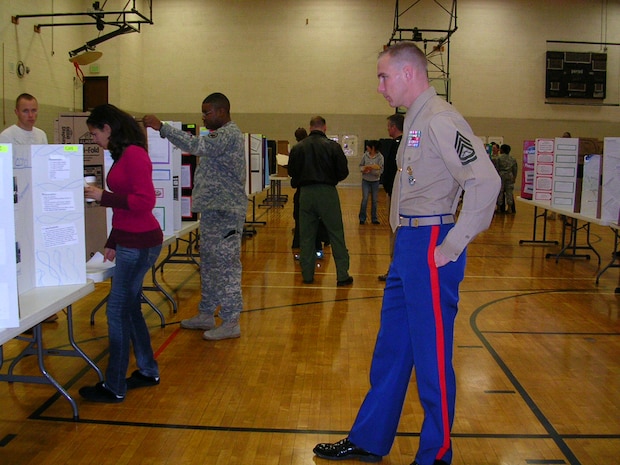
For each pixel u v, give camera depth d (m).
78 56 10.02
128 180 2.90
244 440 2.70
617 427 2.88
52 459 2.51
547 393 3.29
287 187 18.45
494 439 2.75
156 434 2.74
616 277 6.43
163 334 4.24
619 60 17.25
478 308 5.08
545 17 17.05
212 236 4.03
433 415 2.30
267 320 4.64
